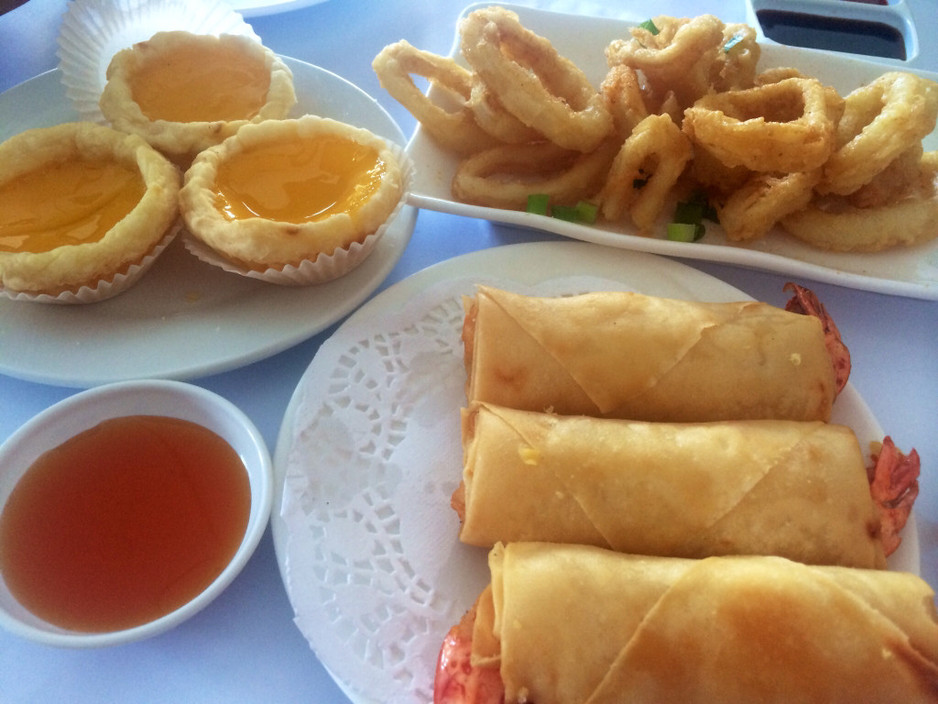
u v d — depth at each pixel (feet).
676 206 0.97
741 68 1.02
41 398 0.75
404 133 1.04
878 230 0.89
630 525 0.65
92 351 0.75
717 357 0.73
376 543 0.66
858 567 0.64
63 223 0.82
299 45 1.14
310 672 0.61
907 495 0.67
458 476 0.70
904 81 0.93
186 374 0.74
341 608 0.62
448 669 0.57
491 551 0.62
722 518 0.64
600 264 0.86
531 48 0.98
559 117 0.91
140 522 0.64
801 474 0.65
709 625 0.57
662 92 1.00
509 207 0.94
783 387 0.73
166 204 0.82
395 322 0.79
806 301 0.80
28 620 0.57
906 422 0.78
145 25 1.06
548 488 0.65
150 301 0.82
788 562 0.60
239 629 0.62
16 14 1.13
